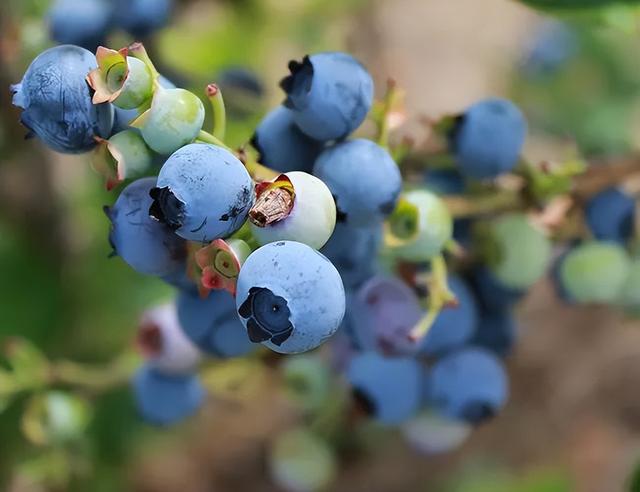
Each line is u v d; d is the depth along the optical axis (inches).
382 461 26.7
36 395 16.0
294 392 16.4
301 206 11.4
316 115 12.1
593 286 14.3
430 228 12.8
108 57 11.5
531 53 30.5
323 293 11.1
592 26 14.6
